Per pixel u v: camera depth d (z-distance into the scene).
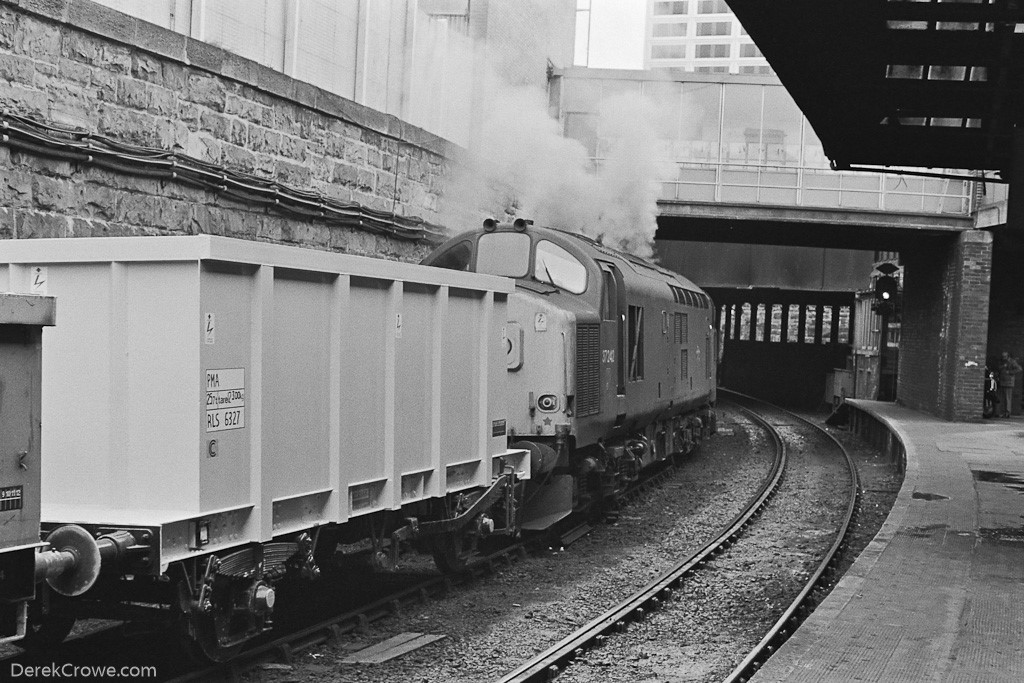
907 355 28.72
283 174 12.10
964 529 11.44
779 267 33.16
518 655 7.63
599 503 13.42
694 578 10.49
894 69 12.12
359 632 7.88
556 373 11.14
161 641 7.32
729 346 44.12
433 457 8.40
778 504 15.76
